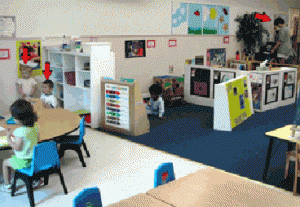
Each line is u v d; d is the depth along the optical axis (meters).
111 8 7.98
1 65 6.56
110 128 6.16
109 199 3.56
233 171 4.37
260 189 2.28
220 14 10.82
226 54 11.42
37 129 3.52
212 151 5.13
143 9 8.63
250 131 6.20
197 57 10.44
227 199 2.11
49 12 7.00
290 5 14.25
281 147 5.38
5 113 6.75
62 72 7.20
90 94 6.17
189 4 9.77
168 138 5.75
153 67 9.23
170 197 2.13
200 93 8.42
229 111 6.23
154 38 9.08
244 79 7.14
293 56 10.70
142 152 5.04
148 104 7.45
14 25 6.56
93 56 6.07
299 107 3.71
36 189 3.82
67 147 4.50
